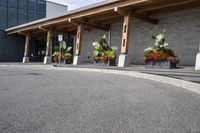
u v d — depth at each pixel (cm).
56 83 1099
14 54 3969
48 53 3080
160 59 1683
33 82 1143
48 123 474
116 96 760
